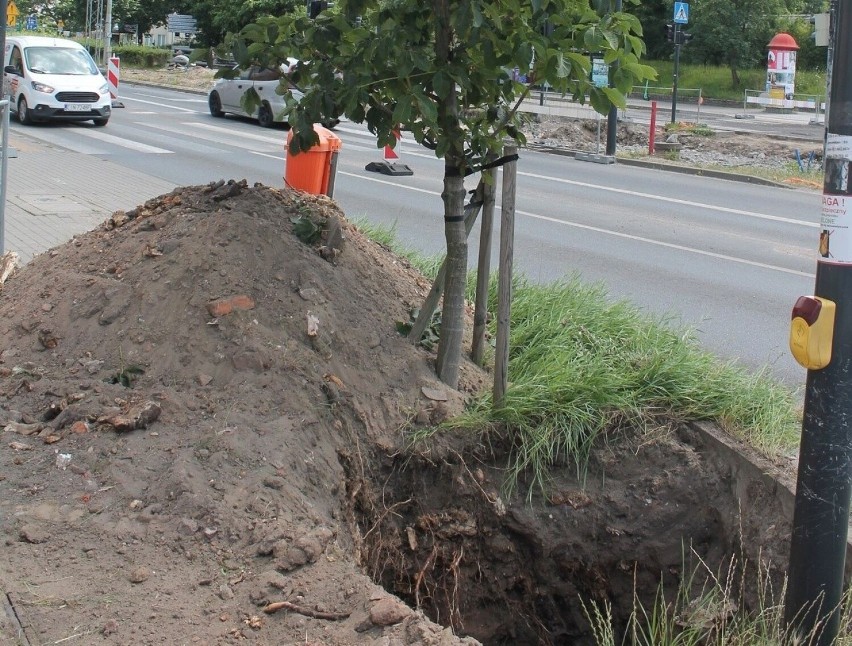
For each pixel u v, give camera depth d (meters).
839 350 3.49
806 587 3.65
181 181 14.51
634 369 5.53
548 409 5.06
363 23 4.98
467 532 4.87
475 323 5.71
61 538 3.72
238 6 46.72
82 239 6.01
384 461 4.84
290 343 4.88
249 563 3.66
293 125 4.88
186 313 4.93
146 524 3.81
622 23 4.62
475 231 11.73
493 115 5.13
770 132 28.64
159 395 4.54
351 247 5.88
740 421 5.17
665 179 18.77
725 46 49.66
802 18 50.34
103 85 22.06
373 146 21.66
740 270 10.59
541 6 4.37
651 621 4.80
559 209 14.24
